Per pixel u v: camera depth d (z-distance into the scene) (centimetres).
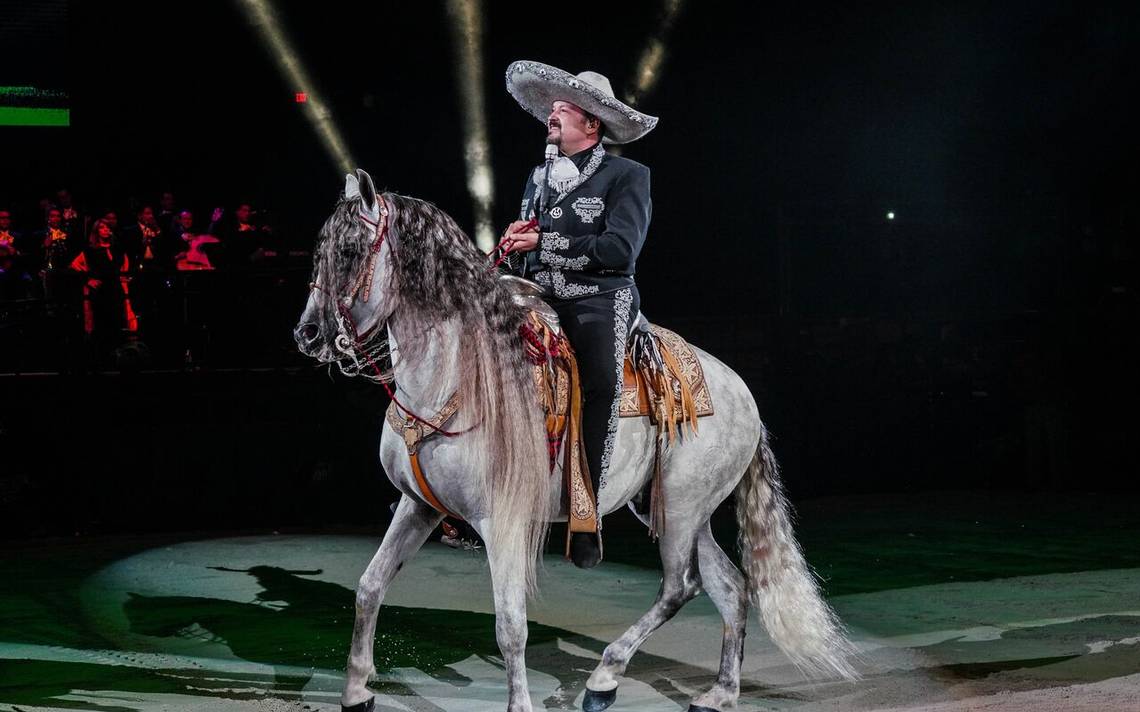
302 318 402
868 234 1485
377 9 1620
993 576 744
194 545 880
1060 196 1521
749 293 1652
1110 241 1457
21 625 612
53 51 1534
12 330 1113
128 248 1195
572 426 420
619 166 436
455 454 400
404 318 402
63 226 1202
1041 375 1180
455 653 548
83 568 786
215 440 1088
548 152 441
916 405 1288
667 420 448
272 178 1631
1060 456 1173
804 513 1049
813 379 1274
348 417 1123
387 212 402
